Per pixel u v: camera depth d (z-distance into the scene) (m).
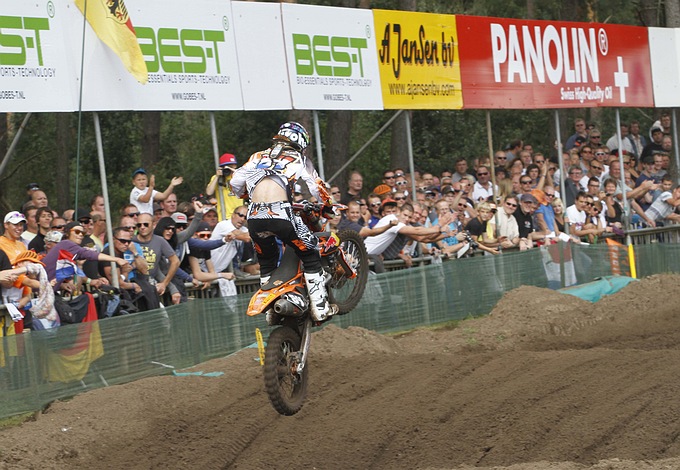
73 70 18.86
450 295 25.47
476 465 13.93
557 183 33.34
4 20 17.89
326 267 14.34
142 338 18.81
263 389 17.95
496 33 27.84
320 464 14.38
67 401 17.16
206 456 14.78
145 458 14.87
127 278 19.86
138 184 22.72
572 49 30.58
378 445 14.89
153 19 20.08
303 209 13.59
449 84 26.34
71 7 18.92
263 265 14.08
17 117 41.50
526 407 15.80
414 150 47.19
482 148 48.69
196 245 21.48
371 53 24.27
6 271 17.34
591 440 14.12
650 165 36.81
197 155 50.78
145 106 19.88
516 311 24.89
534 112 53.03
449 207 25.95
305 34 22.81
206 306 20.36
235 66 21.41
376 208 25.25
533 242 29.12
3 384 16.42
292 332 13.91
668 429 14.19
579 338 23.56
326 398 17.31
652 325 24.64
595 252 29.78
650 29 33.97
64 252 18.31
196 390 18.11
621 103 32.50
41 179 45.12
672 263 32.31
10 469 14.24
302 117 29.73
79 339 17.67
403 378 18.20
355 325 23.05
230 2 21.42
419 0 50.75
